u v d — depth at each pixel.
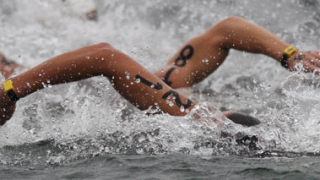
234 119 12.11
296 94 13.23
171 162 10.75
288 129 11.98
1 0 26.77
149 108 12.59
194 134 11.94
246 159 10.82
